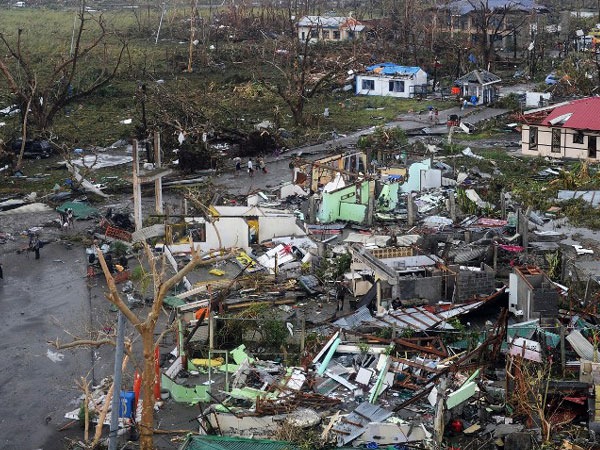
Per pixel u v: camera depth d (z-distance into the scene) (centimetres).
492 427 3125
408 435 3008
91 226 5631
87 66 11388
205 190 6256
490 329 3750
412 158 6588
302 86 8775
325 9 17062
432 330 3812
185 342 3688
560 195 5916
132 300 4375
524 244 4728
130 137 7988
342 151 7188
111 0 18825
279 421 3105
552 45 12888
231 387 3397
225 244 4881
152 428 2917
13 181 6744
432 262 4431
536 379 3238
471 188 5953
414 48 11500
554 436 3056
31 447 3181
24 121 7356
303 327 3719
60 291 4622
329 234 5184
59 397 3525
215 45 12900
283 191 5909
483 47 11325
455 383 3331
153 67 11362
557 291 3825
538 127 7212
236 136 7725
